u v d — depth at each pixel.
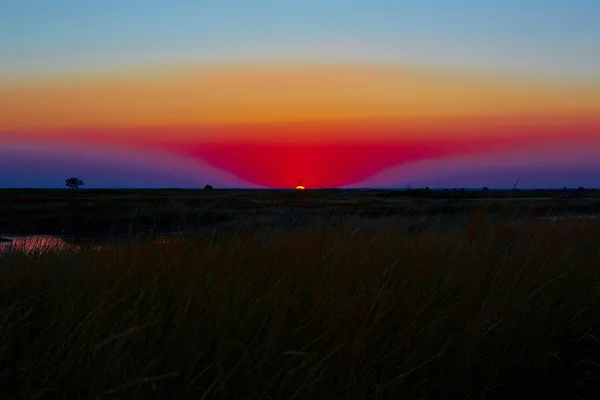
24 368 3.05
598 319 4.63
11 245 4.96
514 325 4.22
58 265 4.35
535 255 5.59
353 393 3.33
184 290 3.82
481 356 3.97
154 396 3.12
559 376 4.18
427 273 4.79
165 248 4.92
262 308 3.74
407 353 3.71
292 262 4.63
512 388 4.05
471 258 5.40
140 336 3.21
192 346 3.26
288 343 3.53
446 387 3.72
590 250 6.25
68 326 3.32
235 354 3.43
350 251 5.02
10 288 3.79
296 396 3.16
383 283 4.21
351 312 3.80
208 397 3.20
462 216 7.64
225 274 4.30
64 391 3.07
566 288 4.93
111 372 3.04
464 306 4.32
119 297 3.77
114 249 4.78
